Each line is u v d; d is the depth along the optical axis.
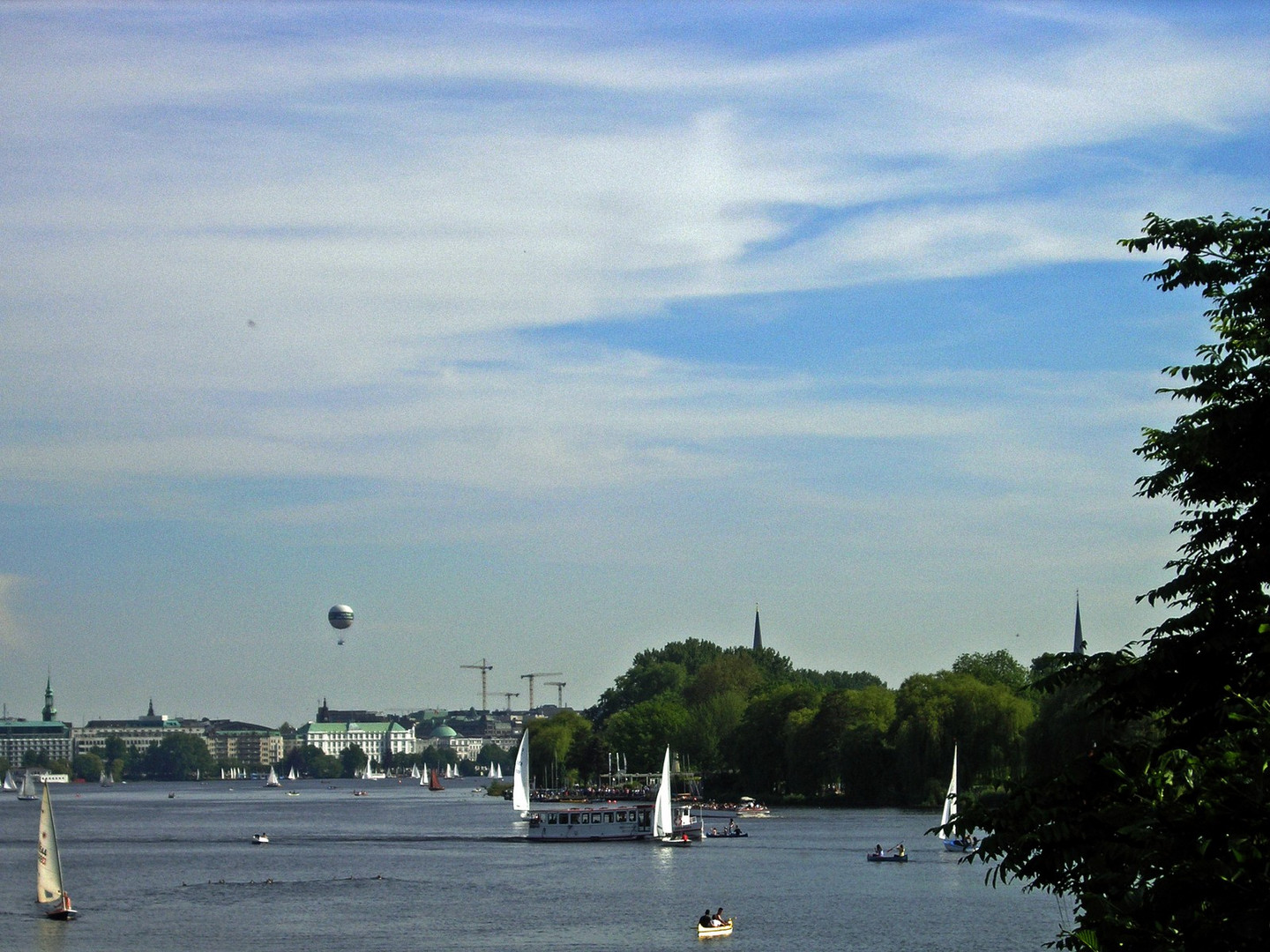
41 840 129.75
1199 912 28.06
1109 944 29.59
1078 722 37.47
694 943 109.50
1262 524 36.19
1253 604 35.22
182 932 120.25
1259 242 37.38
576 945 110.25
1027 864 34.03
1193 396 38.91
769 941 109.31
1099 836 32.44
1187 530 38.53
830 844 190.38
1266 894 27.61
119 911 134.00
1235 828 28.83
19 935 118.94
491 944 111.56
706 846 193.25
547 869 169.25
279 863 184.38
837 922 117.94
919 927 114.12
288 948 111.19
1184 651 35.25
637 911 128.75
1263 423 35.69
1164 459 38.72
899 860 165.50
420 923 123.69
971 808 35.53
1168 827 29.95
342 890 149.62
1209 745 33.62
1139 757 33.50
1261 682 33.88
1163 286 38.78
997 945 105.56
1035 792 34.44
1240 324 38.88
